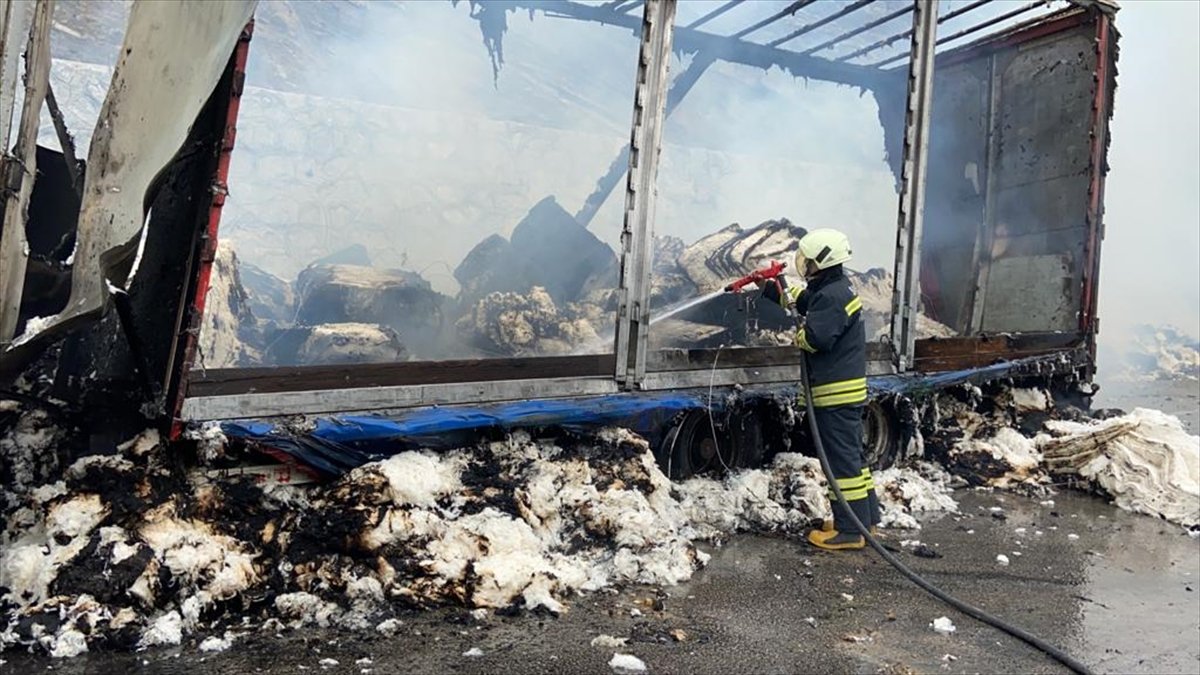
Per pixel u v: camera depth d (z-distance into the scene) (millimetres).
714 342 5727
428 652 2727
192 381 3047
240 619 2902
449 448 3570
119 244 2801
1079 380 6609
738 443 4754
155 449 3041
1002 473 5602
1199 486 4902
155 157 2762
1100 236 6629
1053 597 3551
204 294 2951
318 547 3098
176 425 2949
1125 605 3480
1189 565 4031
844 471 4117
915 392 5340
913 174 5363
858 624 3166
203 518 3029
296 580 3045
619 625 3033
